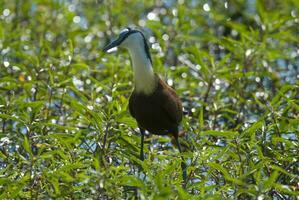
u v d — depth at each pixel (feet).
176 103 52.08
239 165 45.83
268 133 49.11
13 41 67.31
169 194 39.40
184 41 67.97
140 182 40.81
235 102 59.41
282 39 68.64
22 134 48.06
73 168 43.75
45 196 42.68
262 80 61.87
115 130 47.70
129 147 49.47
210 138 53.01
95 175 40.81
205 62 64.18
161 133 52.65
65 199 43.93
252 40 62.49
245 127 51.24
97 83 53.52
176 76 60.75
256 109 59.26
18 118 48.39
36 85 56.59
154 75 52.08
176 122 52.06
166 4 78.84
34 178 42.63
